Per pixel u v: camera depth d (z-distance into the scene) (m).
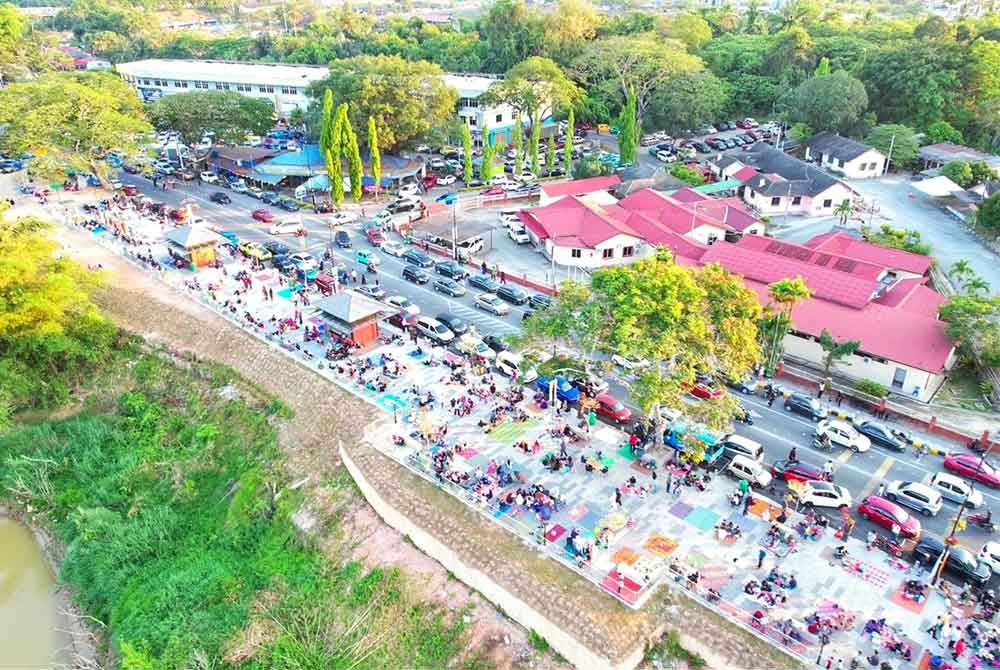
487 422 62.75
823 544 49.94
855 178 133.75
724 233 104.31
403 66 131.62
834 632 43.03
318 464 61.78
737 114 172.75
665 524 51.59
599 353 72.69
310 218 114.50
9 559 60.91
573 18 177.75
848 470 57.78
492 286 88.00
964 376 71.75
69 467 68.19
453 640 46.59
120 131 116.94
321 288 87.56
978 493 53.88
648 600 45.44
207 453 66.94
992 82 138.88
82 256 97.19
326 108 113.62
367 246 103.12
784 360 75.12
